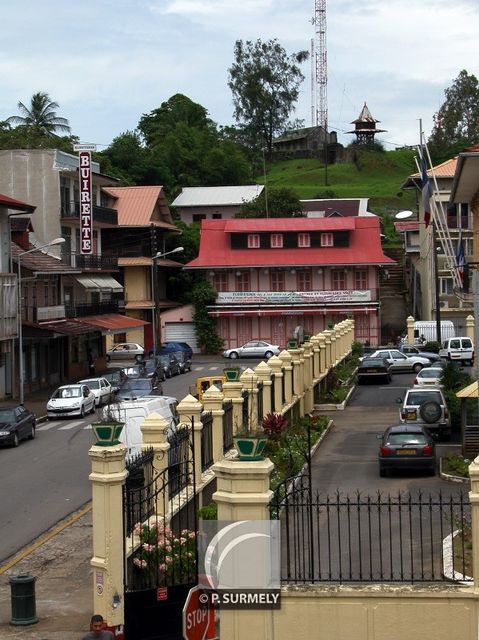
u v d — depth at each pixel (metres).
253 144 173.12
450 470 32.75
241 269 96.44
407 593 15.76
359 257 94.69
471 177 39.38
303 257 95.50
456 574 18.80
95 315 78.88
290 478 18.20
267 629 15.96
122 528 18.11
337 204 117.00
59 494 32.94
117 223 91.56
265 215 110.75
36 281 69.56
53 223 79.06
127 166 126.62
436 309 78.00
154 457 23.08
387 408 50.62
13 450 43.59
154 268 82.06
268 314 94.38
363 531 23.69
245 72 174.62
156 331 81.69
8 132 114.31
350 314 94.06
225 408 29.67
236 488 16.05
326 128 174.25
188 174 132.00
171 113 147.62
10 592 22.20
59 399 54.41
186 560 19.69
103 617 17.84
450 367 45.81
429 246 88.94
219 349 95.50
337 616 15.88
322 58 175.38
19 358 60.59
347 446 39.38
